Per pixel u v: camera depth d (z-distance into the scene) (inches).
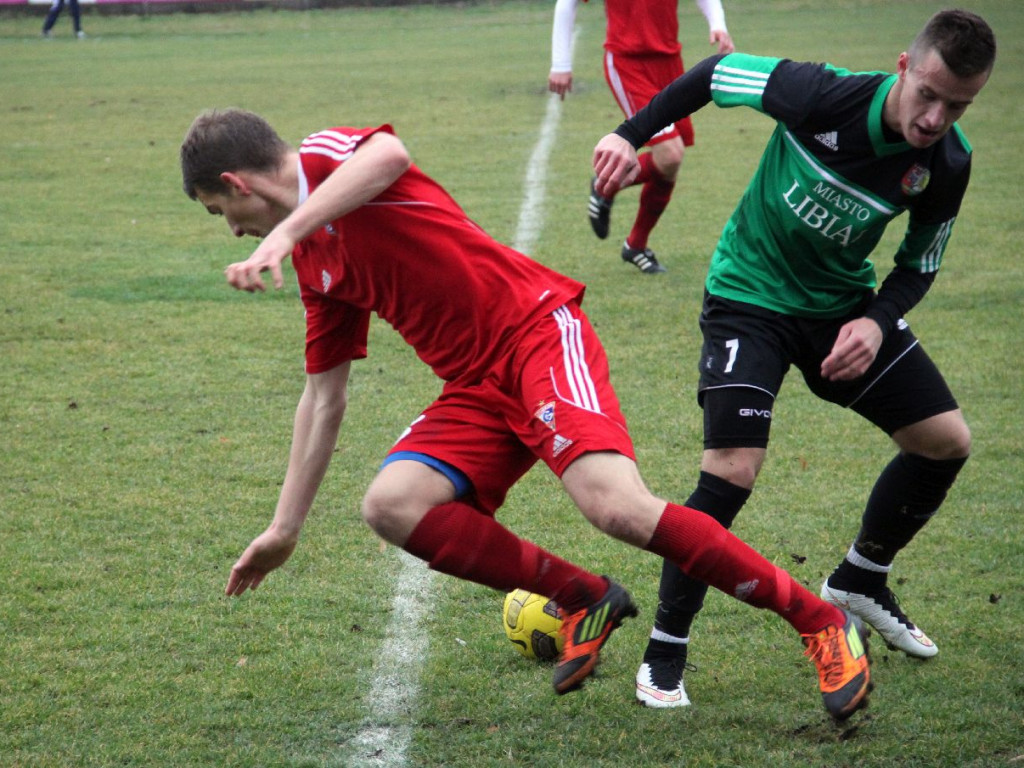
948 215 254.1
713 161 971.3
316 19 2486.5
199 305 596.1
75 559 332.5
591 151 1019.9
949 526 349.7
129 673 272.2
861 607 279.9
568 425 220.2
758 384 253.9
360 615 302.8
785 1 2391.7
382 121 1186.6
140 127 1184.2
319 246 233.6
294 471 252.8
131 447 418.0
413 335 240.8
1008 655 276.1
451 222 229.8
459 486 231.0
